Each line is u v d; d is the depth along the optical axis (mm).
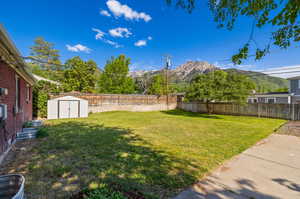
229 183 2449
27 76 5809
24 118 6504
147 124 8383
